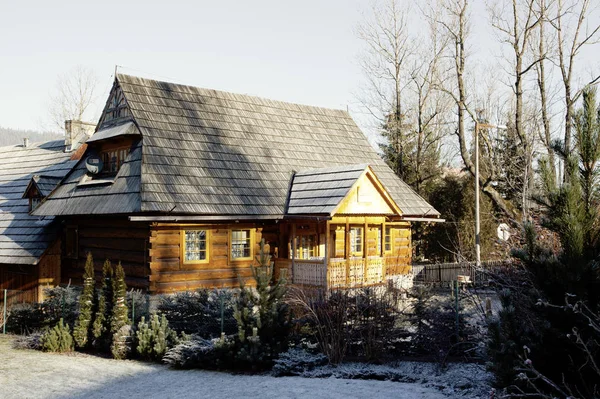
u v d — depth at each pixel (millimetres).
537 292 7133
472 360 11930
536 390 6824
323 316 12758
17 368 13828
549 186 7285
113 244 20000
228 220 19125
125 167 19469
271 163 22375
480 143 36500
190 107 22234
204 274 18781
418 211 23812
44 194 23219
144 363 14289
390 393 9883
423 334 12500
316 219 19219
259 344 12539
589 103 7207
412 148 40469
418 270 27531
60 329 16516
